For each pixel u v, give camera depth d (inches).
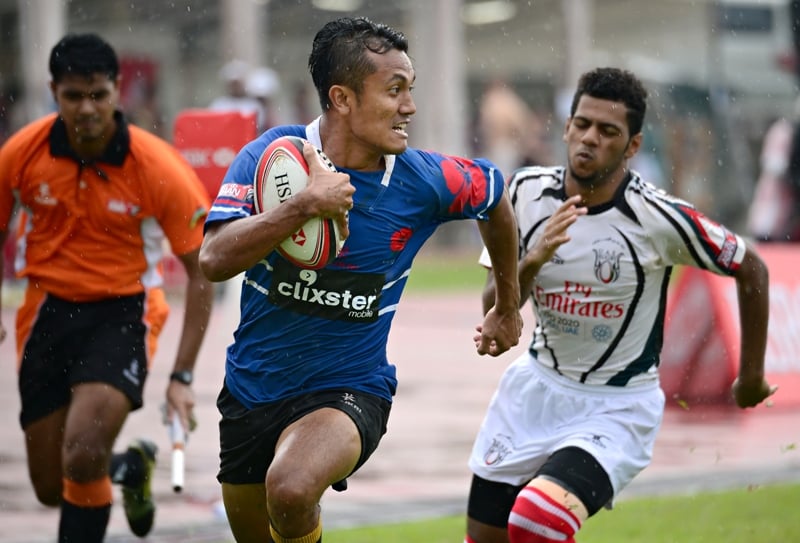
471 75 5506.9
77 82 804.0
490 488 761.0
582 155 722.2
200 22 4276.6
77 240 847.1
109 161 834.2
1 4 3823.8
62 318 847.7
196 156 1037.8
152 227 856.3
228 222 608.4
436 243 4033.0
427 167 650.2
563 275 740.7
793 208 2330.2
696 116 3836.1
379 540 925.2
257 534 696.4
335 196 581.3
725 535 943.0
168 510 1035.3
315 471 606.5
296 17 4677.7
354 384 660.7
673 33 4909.0
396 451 1300.4
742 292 744.3
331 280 637.3
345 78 618.2
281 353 650.2
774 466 1224.2
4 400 1542.8
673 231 727.1
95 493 813.9
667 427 1430.9
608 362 743.7
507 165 4037.9
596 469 703.1
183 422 848.9
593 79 725.9
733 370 1526.8
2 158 850.1
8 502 1065.5
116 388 823.1
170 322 2289.6
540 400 753.6
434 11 3905.0
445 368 1886.1
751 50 3693.4
